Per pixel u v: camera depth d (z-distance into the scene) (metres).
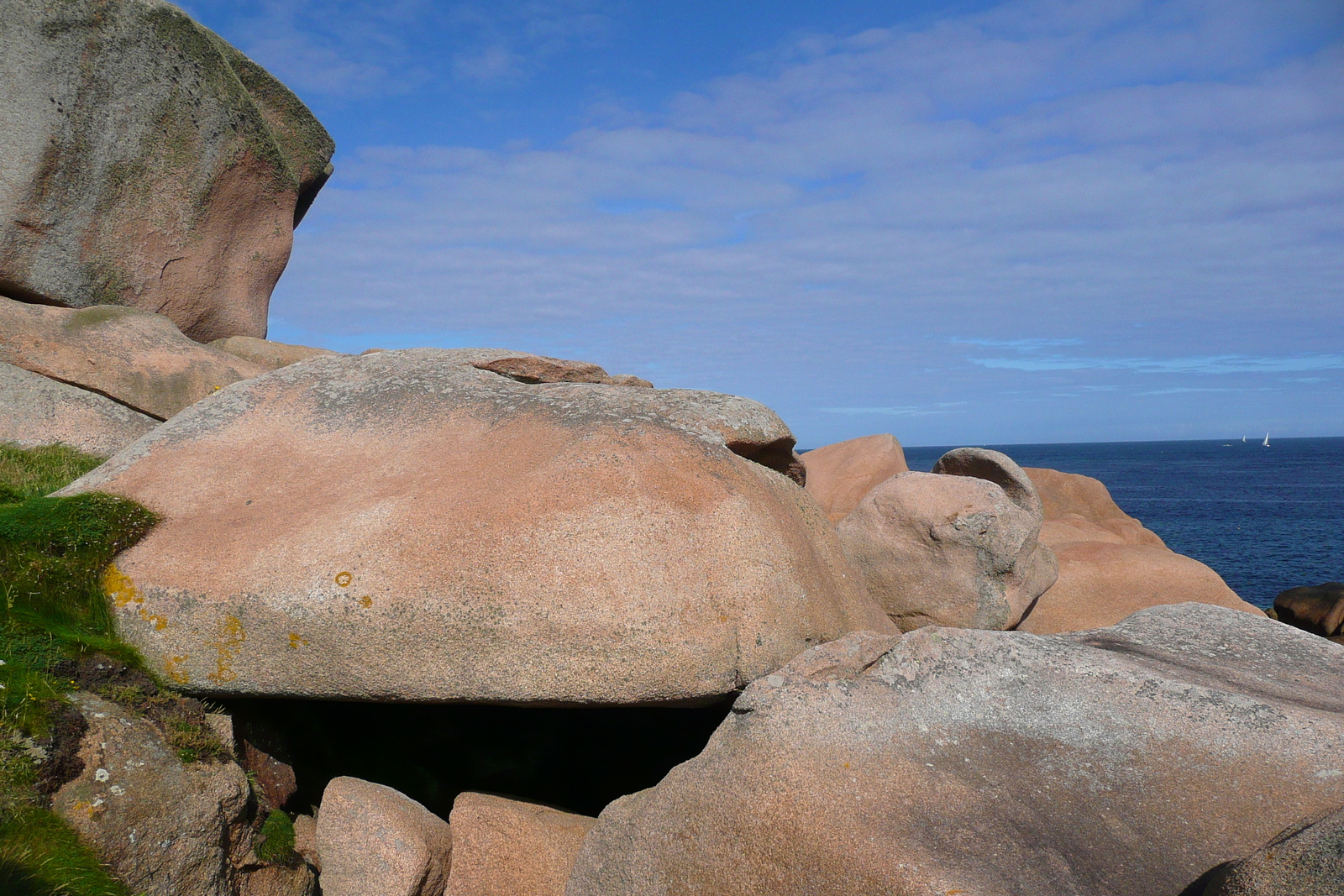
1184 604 4.77
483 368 6.16
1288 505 61.66
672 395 5.45
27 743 3.38
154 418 8.54
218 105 10.06
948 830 2.94
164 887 3.39
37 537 4.30
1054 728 3.33
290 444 5.32
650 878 3.21
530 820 4.17
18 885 2.93
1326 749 3.09
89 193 9.23
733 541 4.29
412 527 4.27
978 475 7.50
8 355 8.00
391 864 3.87
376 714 5.27
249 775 4.20
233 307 10.63
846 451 10.38
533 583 4.02
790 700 3.38
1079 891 2.73
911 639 3.71
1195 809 2.99
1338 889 2.24
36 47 8.78
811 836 2.96
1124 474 113.62
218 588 4.19
